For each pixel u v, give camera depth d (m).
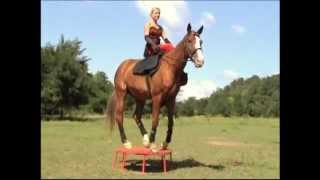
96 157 14.08
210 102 98.25
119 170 11.00
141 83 10.97
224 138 25.39
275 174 10.63
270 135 28.86
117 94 11.80
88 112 68.69
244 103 92.81
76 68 65.06
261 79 97.25
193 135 28.34
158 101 10.62
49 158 13.63
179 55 10.33
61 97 64.06
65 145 18.61
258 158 14.54
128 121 53.47
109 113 11.99
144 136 11.46
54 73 64.00
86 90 66.75
